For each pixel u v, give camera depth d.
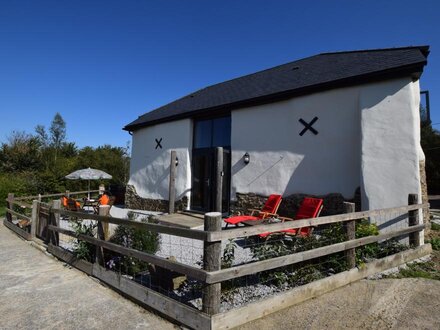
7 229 8.09
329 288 3.55
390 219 5.27
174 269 3.01
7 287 3.89
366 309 3.12
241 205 8.29
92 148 28.97
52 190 15.19
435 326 2.79
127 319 3.01
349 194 6.24
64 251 5.04
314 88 6.84
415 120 5.32
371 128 5.72
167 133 11.01
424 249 4.95
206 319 2.62
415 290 3.57
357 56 8.13
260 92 8.34
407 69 5.33
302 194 7.02
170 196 9.85
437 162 21.06
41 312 3.19
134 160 12.52
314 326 2.78
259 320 2.88
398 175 5.33
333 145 6.56
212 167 9.59
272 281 3.70
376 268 4.15
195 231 2.85
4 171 20.92
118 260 4.04
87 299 3.50
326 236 4.24
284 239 4.52
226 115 9.43
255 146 8.12
